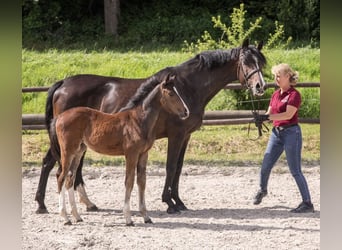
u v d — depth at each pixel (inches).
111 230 372.2
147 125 375.2
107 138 376.5
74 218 391.9
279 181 529.7
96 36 1171.3
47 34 1141.1
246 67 420.8
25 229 373.1
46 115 429.7
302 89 772.0
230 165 589.9
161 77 419.5
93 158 608.4
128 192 379.9
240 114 670.5
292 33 1120.2
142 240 349.1
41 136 678.5
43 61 887.1
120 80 429.1
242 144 656.4
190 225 384.8
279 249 332.5
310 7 1100.5
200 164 593.0
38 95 808.3
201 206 441.7
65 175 381.1
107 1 1166.3
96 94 424.2
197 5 1269.7
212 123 658.8
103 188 500.7
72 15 1243.2
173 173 415.5
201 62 425.4
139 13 1244.5
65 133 376.5
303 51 930.7
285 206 440.1
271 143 420.8
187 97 415.8
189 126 416.5
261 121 408.8
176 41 1132.5
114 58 913.5
